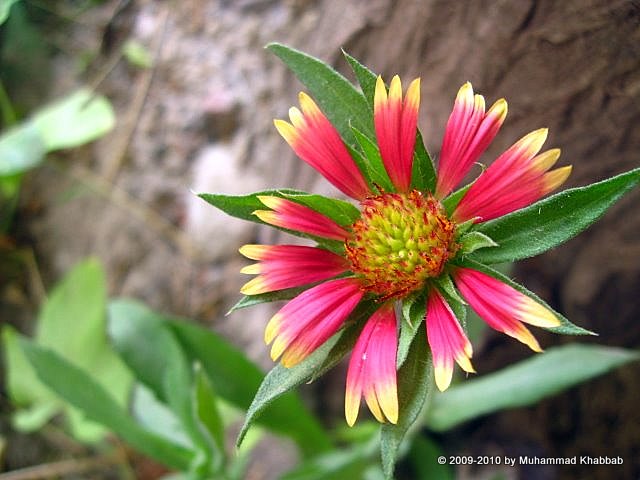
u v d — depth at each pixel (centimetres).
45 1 23
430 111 15
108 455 22
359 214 10
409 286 10
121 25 23
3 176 23
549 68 12
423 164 10
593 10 11
